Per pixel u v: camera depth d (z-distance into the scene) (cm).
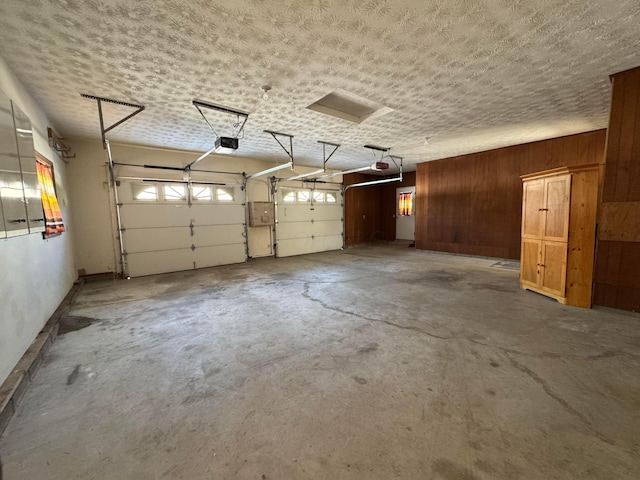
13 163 217
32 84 296
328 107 411
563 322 289
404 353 232
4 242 203
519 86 332
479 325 286
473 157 705
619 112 298
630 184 293
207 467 130
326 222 892
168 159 591
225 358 230
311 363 220
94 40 229
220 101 357
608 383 188
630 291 302
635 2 196
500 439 143
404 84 324
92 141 509
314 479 123
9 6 188
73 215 493
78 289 439
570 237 337
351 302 369
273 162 758
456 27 223
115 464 133
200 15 203
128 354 239
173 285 477
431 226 815
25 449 142
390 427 152
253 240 733
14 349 206
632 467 126
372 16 209
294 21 213
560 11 206
